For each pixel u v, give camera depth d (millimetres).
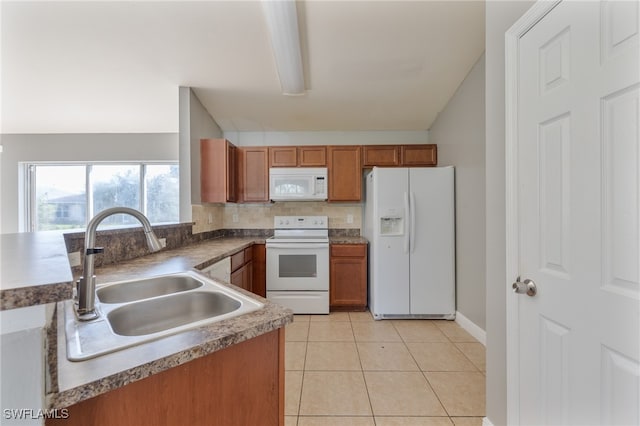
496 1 1257
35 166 3863
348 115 3262
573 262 861
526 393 1062
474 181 2381
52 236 1212
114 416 602
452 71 2434
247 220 3646
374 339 2391
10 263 587
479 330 2336
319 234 3584
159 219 3947
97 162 3842
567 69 875
